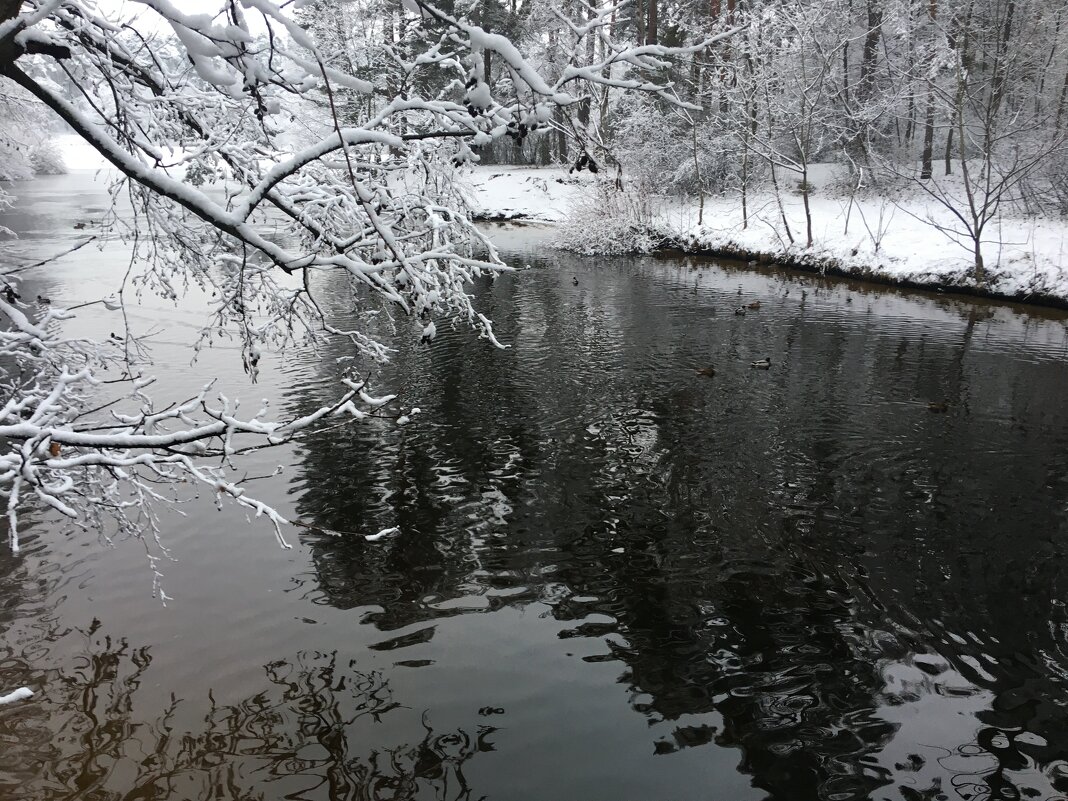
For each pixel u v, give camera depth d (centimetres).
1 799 493
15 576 775
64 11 390
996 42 2491
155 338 1666
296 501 960
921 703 607
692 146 3597
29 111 879
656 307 2145
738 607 740
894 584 784
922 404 1332
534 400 1355
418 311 409
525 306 2166
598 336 1817
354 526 897
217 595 748
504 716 582
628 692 614
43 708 583
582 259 3123
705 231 3250
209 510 928
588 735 563
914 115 3177
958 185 3114
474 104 388
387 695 605
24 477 338
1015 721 587
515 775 522
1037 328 1861
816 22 2728
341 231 515
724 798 505
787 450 1132
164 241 565
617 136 3228
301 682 618
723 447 1144
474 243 504
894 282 2423
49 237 2842
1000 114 2655
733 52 2273
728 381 1464
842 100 2892
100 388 1322
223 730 562
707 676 637
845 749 553
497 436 1184
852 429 1216
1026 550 851
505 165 5116
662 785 515
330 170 489
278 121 543
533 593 761
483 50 375
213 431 362
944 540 873
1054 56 2655
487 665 644
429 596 753
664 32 2730
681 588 773
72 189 4856
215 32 338
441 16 345
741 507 952
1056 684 631
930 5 2716
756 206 3428
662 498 975
